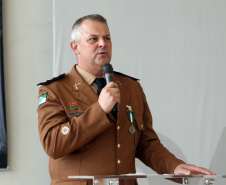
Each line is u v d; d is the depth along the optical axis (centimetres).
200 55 706
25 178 661
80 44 451
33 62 683
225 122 699
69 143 386
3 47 672
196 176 327
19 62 679
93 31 443
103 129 391
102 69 443
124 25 692
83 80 437
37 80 682
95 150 404
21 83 677
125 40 690
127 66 687
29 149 668
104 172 397
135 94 469
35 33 688
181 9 709
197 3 714
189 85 698
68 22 675
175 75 697
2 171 654
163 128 688
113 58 684
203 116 696
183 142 689
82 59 449
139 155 469
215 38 711
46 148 394
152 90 690
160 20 703
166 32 702
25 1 689
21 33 683
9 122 665
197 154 689
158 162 442
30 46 685
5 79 670
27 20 688
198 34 709
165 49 699
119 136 418
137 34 694
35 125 674
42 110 416
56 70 665
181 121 692
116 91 395
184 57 702
